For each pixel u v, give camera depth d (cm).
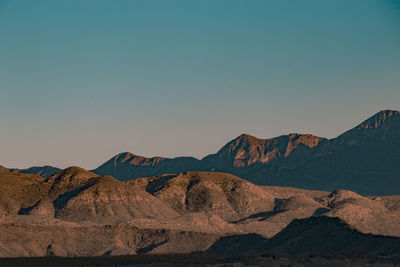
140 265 13800
